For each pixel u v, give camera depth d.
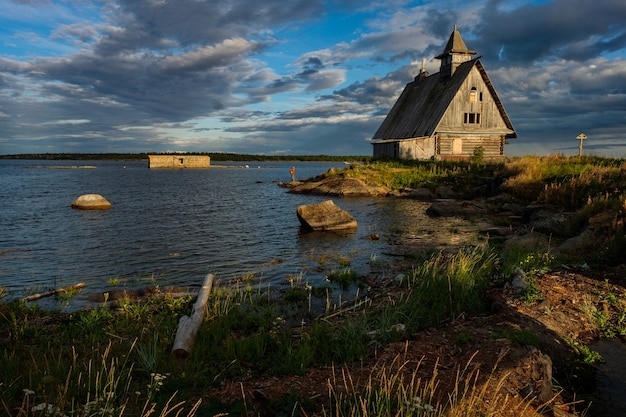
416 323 7.29
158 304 9.41
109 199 34.34
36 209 27.55
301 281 11.57
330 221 19.86
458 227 19.95
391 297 9.35
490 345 5.86
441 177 35.56
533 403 4.71
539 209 20.38
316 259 14.24
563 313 7.34
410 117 49.78
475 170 36.03
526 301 7.71
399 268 12.62
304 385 5.14
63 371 5.44
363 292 10.42
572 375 5.59
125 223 22.09
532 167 28.67
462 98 42.88
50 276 12.23
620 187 18.80
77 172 91.81
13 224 21.55
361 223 21.61
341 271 12.48
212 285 10.71
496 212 24.25
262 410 4.52
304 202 32.00
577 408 4.97
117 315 8.66
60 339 7.27
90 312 8.73
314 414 4.32
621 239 10.50
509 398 4.67
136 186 49.94
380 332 6.82
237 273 12.58
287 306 9.48
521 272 8.94
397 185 36.25
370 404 4.40
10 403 4.52
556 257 11.04
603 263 10.16
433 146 42.91
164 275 12.36
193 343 6.73
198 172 96.06
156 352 6.03
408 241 16.88
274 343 6.73
